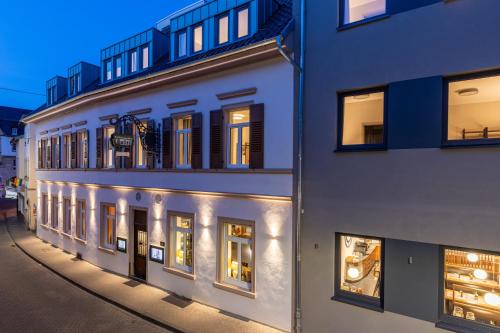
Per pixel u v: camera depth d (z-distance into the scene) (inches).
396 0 250.5
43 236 706.8
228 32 374.0
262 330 303.9
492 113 223.9
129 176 454.0
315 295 285.4
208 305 358.6
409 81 244.7
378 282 262.5
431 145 235.5
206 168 361.7
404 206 245.4
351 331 267.3
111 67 560.4
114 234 494.6
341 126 280.1
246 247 338.6
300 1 298.8
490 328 220.1
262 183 313.6
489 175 215.9
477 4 220.2
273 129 308.3
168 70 374.0
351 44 270.8
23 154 1029.2
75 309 359.9
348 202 270.7
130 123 455.2
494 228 213.9
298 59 297.1
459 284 233.0
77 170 556.1
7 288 424.5
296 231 294.4
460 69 225.9
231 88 339.6
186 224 395.2
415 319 240.4
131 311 351.9
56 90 739.4
